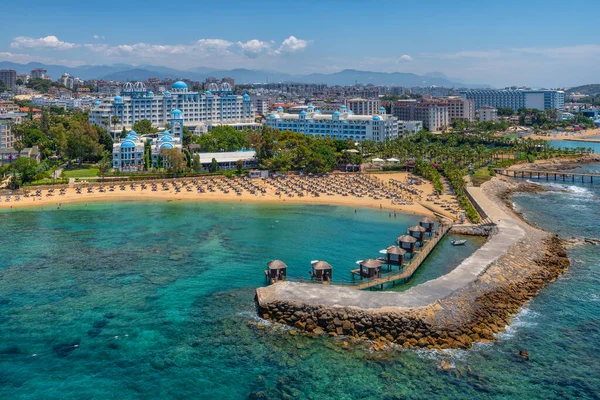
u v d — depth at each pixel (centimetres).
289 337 9738
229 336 9775
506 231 16125
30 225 18238
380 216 19800
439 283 11412
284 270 12569
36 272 13262
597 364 8869
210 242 16100
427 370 8662
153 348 9356
